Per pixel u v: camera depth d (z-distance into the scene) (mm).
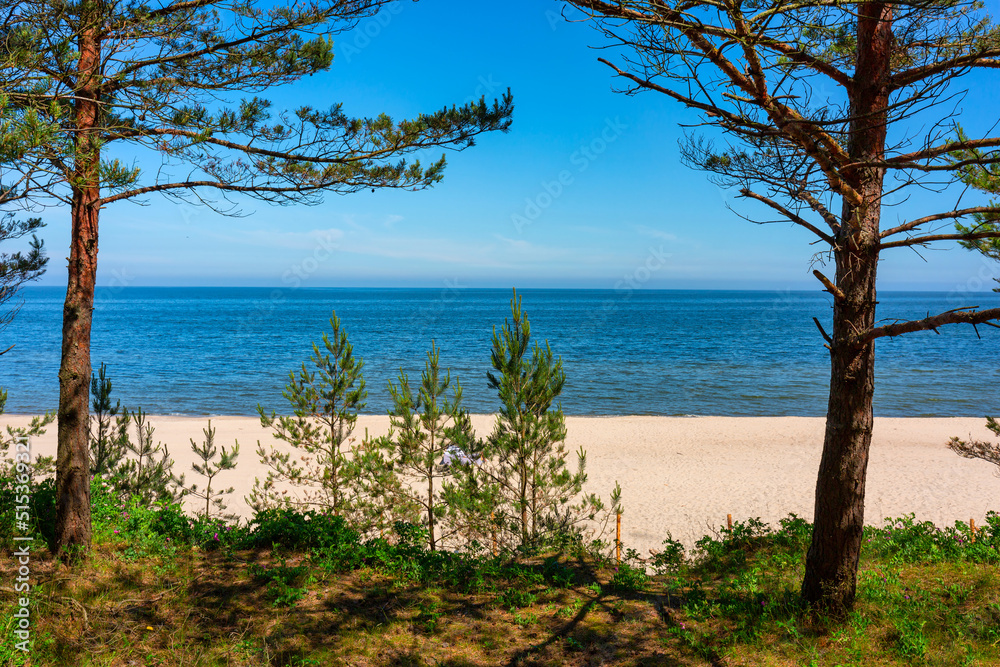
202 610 5555
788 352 62406
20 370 46969
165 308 153500
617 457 21328
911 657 4781
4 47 4395
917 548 7379
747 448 22781
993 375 45719
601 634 5555
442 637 5441
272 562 6730
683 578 7324
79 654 4621
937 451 22016
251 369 47812
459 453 9961
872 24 4875
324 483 10594
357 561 6945
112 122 6094
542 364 9477
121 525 7105
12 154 3586
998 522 8117
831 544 5492
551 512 9844
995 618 5258
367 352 60375
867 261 5094
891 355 59844
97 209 6020
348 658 4949
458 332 85188
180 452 20719
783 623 5355
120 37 5121
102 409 9992
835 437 5430
